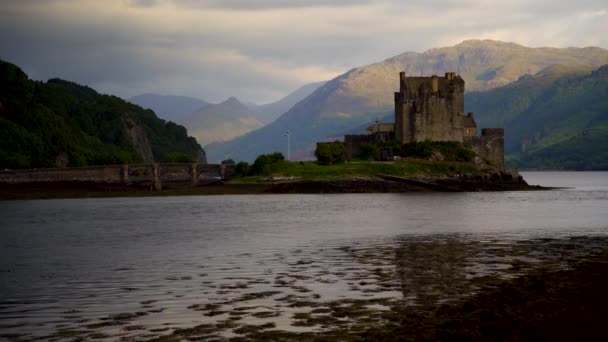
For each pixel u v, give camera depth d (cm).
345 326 3138
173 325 3212
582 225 8412
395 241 6594
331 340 2912
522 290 3800
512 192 18962
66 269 4988
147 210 12125
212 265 5069
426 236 7088
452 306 3472
